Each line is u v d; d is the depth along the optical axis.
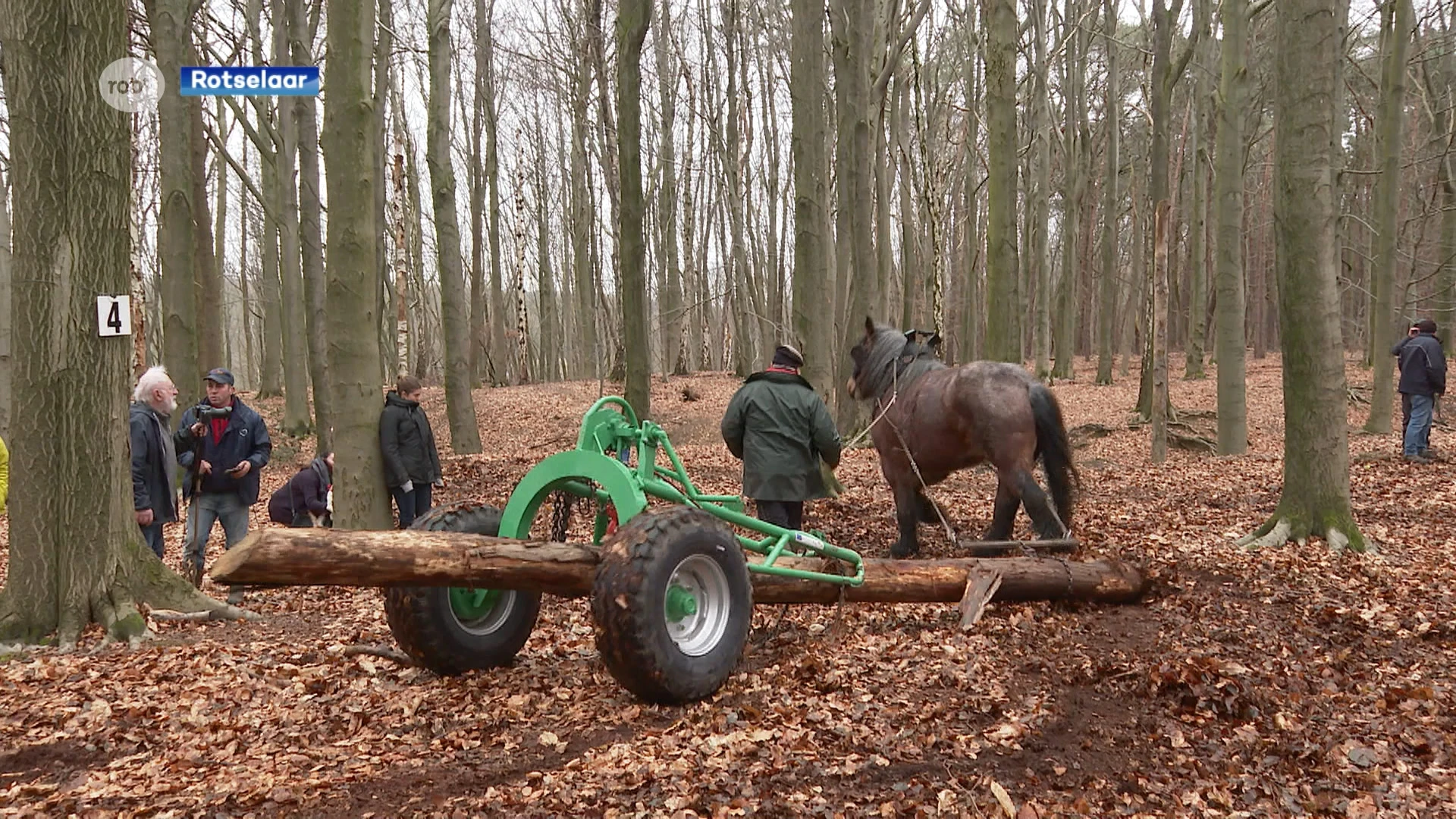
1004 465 6.45
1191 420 17.67
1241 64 12.95
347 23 7.42
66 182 5.71
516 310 30.62
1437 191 21.11
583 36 25.50
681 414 21.81
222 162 26.03
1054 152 34.12
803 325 10.92
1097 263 43.16
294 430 20.09
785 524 6.70
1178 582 6.14
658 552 4.00
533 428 20.95
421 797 3.44
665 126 30.95
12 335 5.72
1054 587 5.78
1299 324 7.20
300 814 3.31
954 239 32.91
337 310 7.65
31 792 3.57
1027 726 4.10
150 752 4.00
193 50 14.73
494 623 4.86
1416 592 5.92
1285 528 7.32
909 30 15.47
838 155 13.74
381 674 4.87
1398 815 3.32
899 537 7.46
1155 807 3.45
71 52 5.66
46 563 5.73
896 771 3.65
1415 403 11.61
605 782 3.49
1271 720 4.17
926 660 4.95
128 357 6.04
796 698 4.40
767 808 3.30
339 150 7.53
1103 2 25.56
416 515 8.35
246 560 3.42
